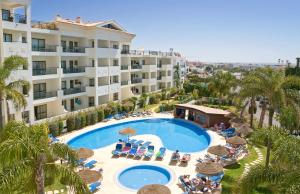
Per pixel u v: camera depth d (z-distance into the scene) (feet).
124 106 139.44
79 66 136.26
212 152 74.59
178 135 112.37
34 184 36.29
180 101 169.07
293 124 95.61
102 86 139.54
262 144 92.58
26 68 98.12
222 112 120.98
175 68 243.19
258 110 166.20
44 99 110.93
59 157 38.01
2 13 93.50
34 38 113.09
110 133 111.86
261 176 42.57
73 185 36.86
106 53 141.28
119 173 70.33
